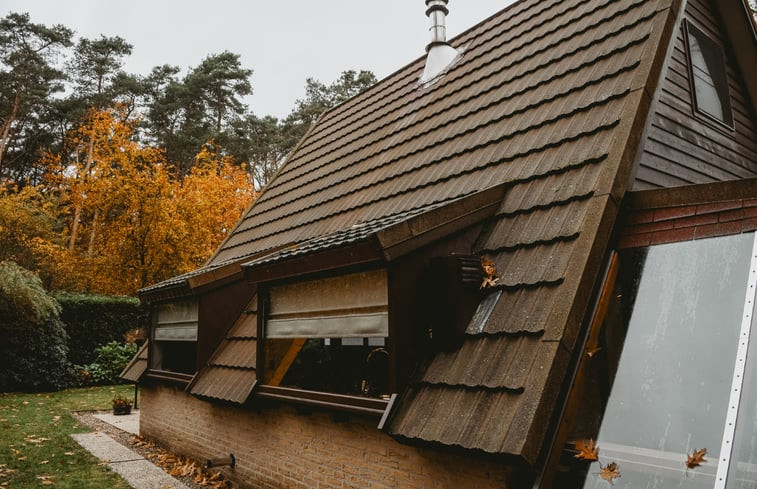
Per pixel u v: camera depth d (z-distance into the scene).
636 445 3.72
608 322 4.21
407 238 4.52
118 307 19.30
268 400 6.32
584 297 4.05
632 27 6.11
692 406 3.60
